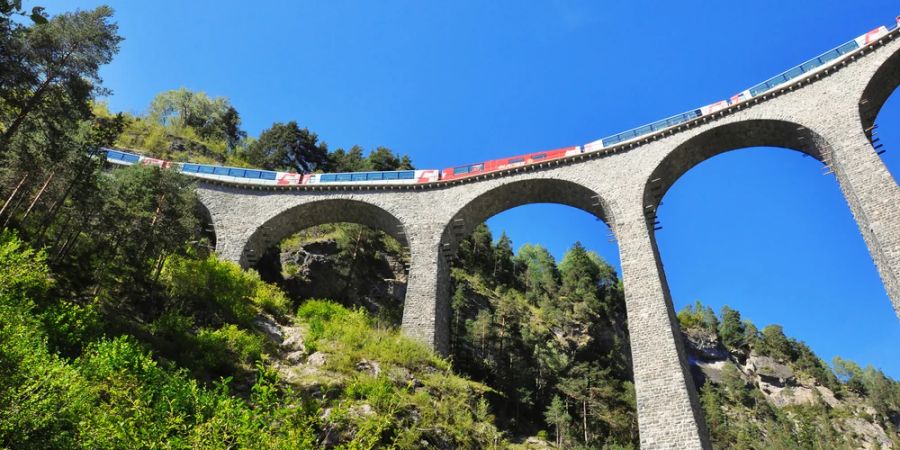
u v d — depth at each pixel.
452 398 25.70
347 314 34.28
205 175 42.59
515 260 87.38
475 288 62.72
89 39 27.91
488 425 25.34
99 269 24.70
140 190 28.52
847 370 129.62
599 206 35.47
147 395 13.05
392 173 41.34
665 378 27.11
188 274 28.86
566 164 36.88
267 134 70.38
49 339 16.27
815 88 32.28
